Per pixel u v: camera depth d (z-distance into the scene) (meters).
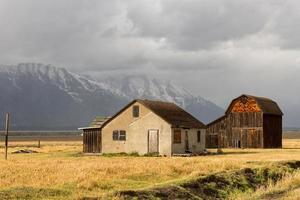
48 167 37.62
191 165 39.22
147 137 70.12
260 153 70.25
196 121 75.06
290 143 129.38
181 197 26.25
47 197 23.27
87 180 28.73
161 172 34.47
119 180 30.34
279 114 98.38
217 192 29.09
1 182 28.39
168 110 72.94
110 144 73.06
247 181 32.75
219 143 98.38
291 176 33.50
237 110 96.94
